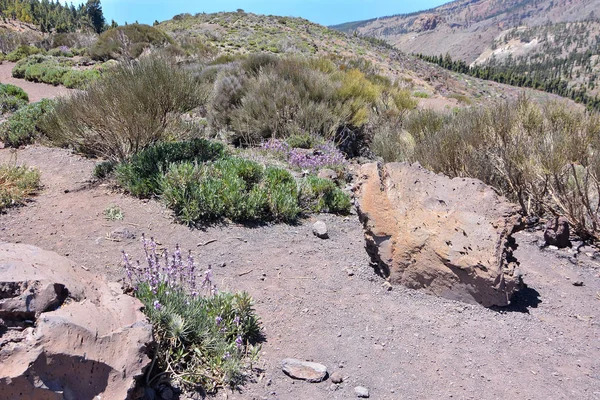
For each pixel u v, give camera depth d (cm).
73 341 217
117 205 536
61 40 3569
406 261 409
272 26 5578
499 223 391
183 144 674
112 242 445
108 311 249
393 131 981
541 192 595
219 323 302
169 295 300
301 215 593
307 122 1024
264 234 515
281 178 630
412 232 408
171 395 254
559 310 394
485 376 300
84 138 705
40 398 202
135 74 695
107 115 638
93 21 10506
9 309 217
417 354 321
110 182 610
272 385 279
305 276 424
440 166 674
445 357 319
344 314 365
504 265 381
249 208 543
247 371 287
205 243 473
